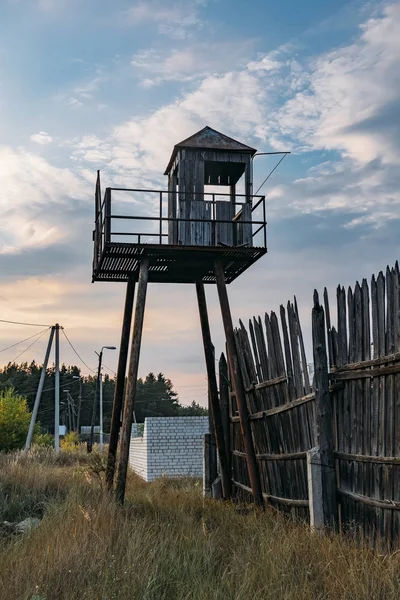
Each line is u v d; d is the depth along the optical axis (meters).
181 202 12.47
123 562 6.45
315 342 8.67
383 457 7.25
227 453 13.87
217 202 12.57
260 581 5.89
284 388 10.30
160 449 23.58
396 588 5.51
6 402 36.53
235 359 12.04
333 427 8.58
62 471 16.17
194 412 99.19
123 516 9.67
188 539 7.51
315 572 6.23
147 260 12.29
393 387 7.19
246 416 11.74
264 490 11.45
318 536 7.71
